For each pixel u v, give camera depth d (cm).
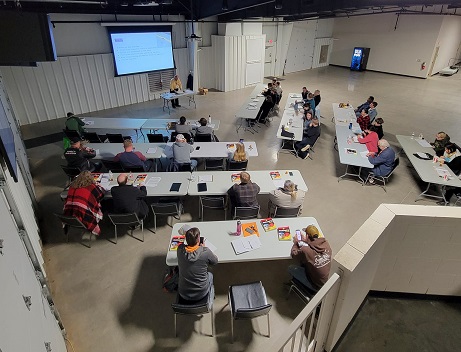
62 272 354
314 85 1266
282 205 371
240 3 618
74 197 357
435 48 1367
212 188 408
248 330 291
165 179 428
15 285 164
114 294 328
